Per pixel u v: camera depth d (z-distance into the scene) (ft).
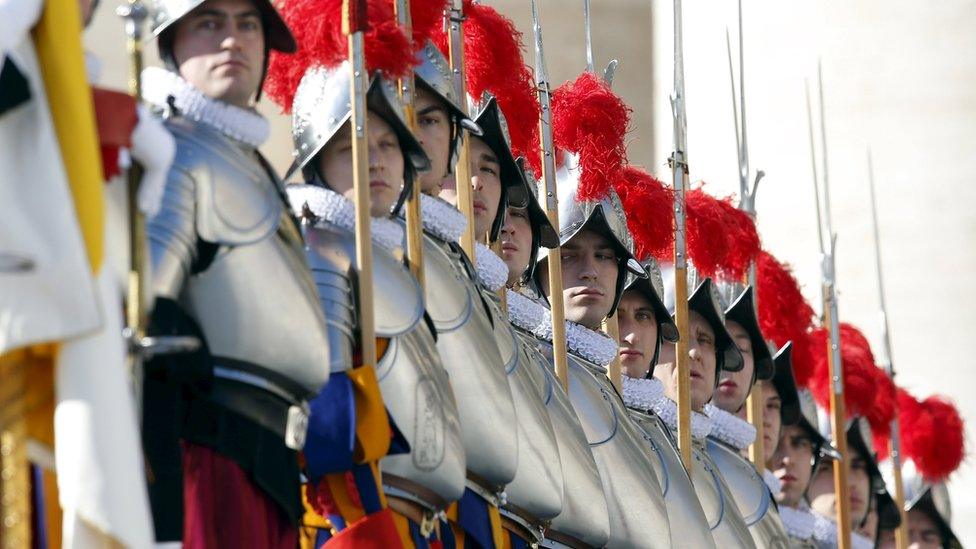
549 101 78.02
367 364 56.95
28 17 42.50
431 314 63.16
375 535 55.42
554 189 77.36
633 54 156.15
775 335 99.91
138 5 48.62
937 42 139.13
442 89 66.69
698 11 138.21
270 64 62.39
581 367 77.15
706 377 88.99
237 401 52.75
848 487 104.63
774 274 99.96
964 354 139.54
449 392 60.59
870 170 123.95
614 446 76.23
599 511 72.33
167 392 50.62
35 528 44.91
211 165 53.52
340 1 60.75
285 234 54.75
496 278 69.97
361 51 58.70
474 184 71.72
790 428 102.58
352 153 59.77
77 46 43.04
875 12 138.92
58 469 42.22
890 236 139.44
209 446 52.11
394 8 64.85
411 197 62.28
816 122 138.41
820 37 138.62
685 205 86.74
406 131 60.75
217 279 52.90
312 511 58.13
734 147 136.05
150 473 49.52
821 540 108.88
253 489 52.70
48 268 41.60
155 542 49.03
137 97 48.39
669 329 84.69
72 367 42.19
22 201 41.93
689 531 81.41
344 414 55.72
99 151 44.88
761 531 91.25
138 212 46.96
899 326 139.85
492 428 63.77
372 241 60.54
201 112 54.60
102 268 42.78
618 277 79.66
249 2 55.57
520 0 155.12
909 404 126.00
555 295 75.20
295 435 53.62
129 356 46.34
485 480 64.18
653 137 154.92
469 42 74.59
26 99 42.22
